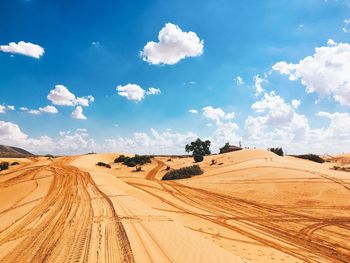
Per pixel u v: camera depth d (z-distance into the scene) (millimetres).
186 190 33500
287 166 43188
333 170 40781
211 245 10594
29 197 26625
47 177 43406
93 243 10609
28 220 16344
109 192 27078
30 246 10961
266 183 33469
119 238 11164
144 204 20312
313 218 20391
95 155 99688
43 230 13500
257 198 28031
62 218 15969
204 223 18453
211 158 74625
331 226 18328
